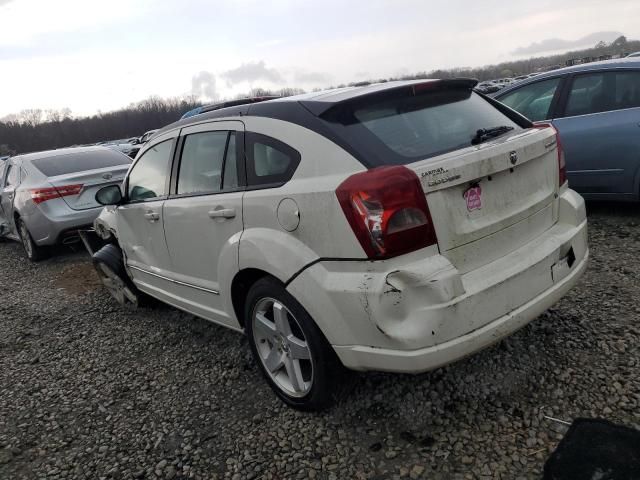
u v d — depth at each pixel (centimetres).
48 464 276
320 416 275
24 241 763
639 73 486
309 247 240
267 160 270
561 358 291
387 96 263
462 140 254
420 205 216
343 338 232
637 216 525
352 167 228
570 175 528
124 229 434
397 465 234
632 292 358
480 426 249
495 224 242
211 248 312
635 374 269
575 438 232
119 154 797
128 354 395
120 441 286
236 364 349
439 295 214
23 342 450
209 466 254
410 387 284
